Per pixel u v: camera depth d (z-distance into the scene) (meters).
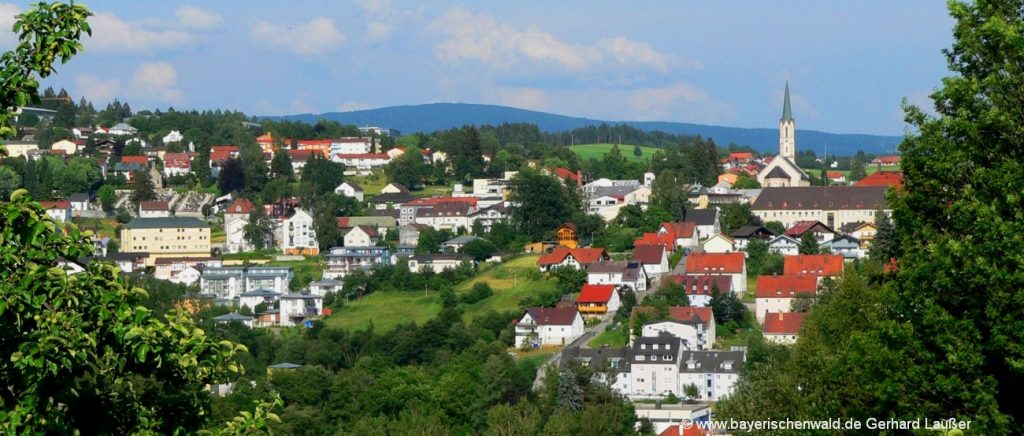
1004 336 55.84
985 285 57.03
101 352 43.72
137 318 43.31
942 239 60.12
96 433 44.03
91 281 43.22
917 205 64.12
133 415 44.56
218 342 45.84
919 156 63.91
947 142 62.97
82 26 45.00
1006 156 61.94
